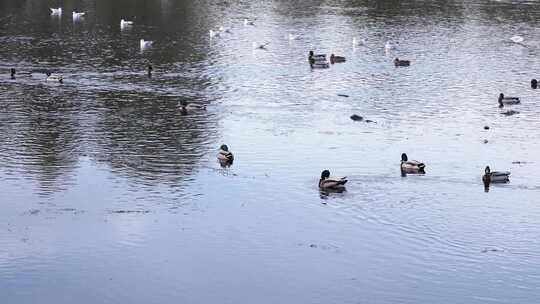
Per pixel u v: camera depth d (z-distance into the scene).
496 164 84.50
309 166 83.31
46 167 82.00
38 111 101.31
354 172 81.69
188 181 78.94
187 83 116.56
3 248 65.31
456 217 71.31
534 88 116.44
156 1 194.50
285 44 145.50
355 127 96.56
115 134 92.69
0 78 117.19
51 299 59.00
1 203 73.31
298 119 99.50
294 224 70.06
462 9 183.50
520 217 71.44
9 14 173.88
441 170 82.44
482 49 142.38
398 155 86.94
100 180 78.75
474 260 64.06
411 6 187.25
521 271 62.53
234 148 88.44
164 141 90.56
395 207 73.12
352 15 175.75
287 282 61.25
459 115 102.38
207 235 68.06
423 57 135.62
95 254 64.75
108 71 123.12
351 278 61.75
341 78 120.69
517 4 190.75
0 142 89.12
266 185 78.12
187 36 152.00
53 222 69.75
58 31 155.00
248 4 192.00
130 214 71.50
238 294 59.69
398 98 110.06
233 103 106.19
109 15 175.12
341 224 70.06
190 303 58.59
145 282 61.19
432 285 60.75
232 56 134.88
